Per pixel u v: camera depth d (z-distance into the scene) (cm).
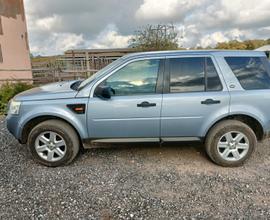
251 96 401
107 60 1942
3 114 823
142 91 404
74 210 304
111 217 291
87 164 427
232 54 415
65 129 408
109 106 399
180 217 289
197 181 368
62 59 2194
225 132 405
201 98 398
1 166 420
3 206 312
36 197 330
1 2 1911
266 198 324
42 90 444
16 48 2097
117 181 370
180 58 408
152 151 476
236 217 288
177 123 404
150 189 348
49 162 416
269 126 412
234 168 410
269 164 422
